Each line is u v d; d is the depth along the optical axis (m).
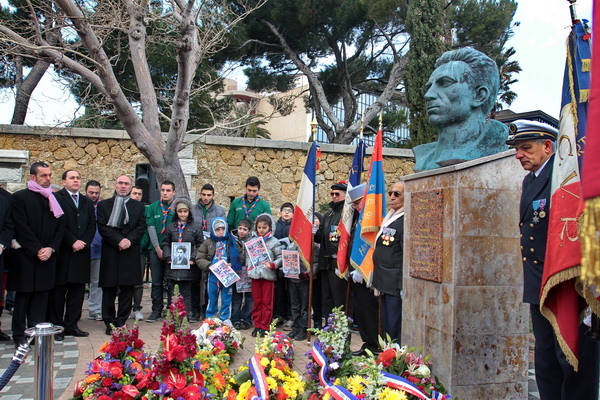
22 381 4.95
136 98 15.95
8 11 12.35
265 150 12.66
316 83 18.44
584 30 2.91
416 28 13.75
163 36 13.64
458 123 4.70
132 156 12.09
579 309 3.19
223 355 5.00
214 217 8.23
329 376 4.26
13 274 6.20
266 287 6.94
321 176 12.88
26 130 11.48
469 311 4.06
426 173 4.49
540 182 3.50
